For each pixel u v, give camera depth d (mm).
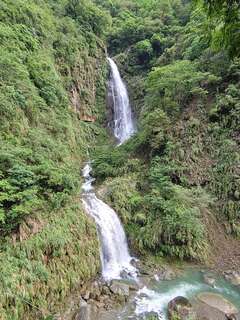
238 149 17109
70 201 14438
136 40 39562
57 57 26453
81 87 28547
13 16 22219
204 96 20281
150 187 17312
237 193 15836
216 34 4324
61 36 27969
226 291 12055
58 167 16109
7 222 10844
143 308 10742
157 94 23047
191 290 12023
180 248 14312
